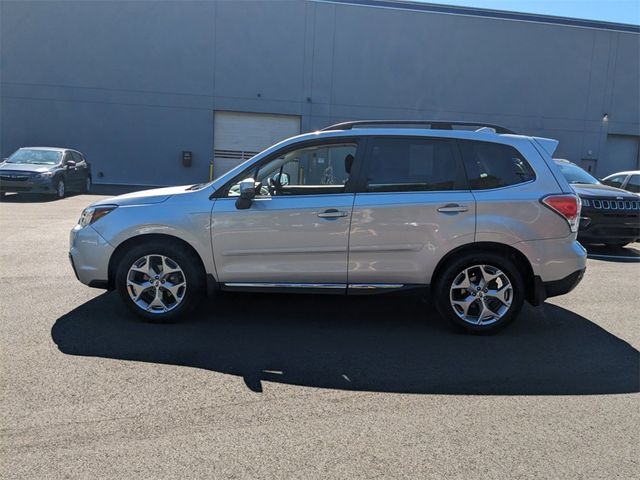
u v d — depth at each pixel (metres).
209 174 23.14
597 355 4.78
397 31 23.53
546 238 5.10
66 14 21.78
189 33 22.44
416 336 5.18
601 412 3.70
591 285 7.39
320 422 3.46
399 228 5.06
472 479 2.88
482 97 24.38
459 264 5.09
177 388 3.88
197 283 5.23
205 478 2.82
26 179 15.68
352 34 23.27
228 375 4.14
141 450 3.06
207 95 22.78
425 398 3.86
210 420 3.44
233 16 22.55
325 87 23.38
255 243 5.11
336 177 5.21
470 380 4.19
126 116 22.52
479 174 5.19
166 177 23.00
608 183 12.59
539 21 24.34
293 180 5.27
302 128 23.50
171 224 5.09
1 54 21.67
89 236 5.21
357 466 2.97
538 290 5.17
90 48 22.03
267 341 4.92
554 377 4.29
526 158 5.23
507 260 5.12
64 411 3.48
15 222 11.30
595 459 3.11
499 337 5.20
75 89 22.16
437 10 23.64
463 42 23.97
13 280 6.68
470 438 3.31
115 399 3.67
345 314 5.82
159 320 5.25
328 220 5.06
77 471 2.84
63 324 5.15
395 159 5.21
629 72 25.25
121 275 5.18
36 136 22.20
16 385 3.83
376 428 3.40
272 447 3.14
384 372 4.30
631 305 6.40
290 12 22.84
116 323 5.24
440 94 24.08
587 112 25.17
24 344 4.61
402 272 5.12
